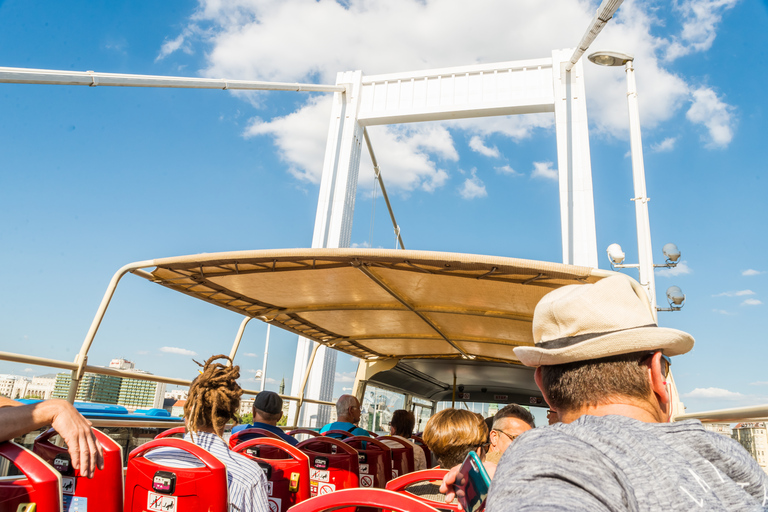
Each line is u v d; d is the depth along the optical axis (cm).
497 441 306
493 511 64
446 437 256
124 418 406
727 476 76
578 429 80
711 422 259
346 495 155
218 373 259
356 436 423
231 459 238
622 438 76
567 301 92
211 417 249
